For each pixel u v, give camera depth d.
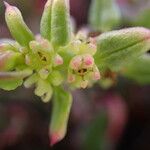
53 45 0.07
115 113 0.12
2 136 0.12
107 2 0.09
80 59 0.07
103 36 0.07
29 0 0.12
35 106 0.12
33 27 0.12
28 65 0.07
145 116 0.12
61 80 0.07
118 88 0.12
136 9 0.12
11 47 0.07
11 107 0.12
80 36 0.07
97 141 0.12
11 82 0.06
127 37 0.07
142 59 0.09
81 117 0.12
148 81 0.09
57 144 0.12
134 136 0.12
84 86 0.07
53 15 0.07
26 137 0.12
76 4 0.13
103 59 0.07
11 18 0.07
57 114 0.07
